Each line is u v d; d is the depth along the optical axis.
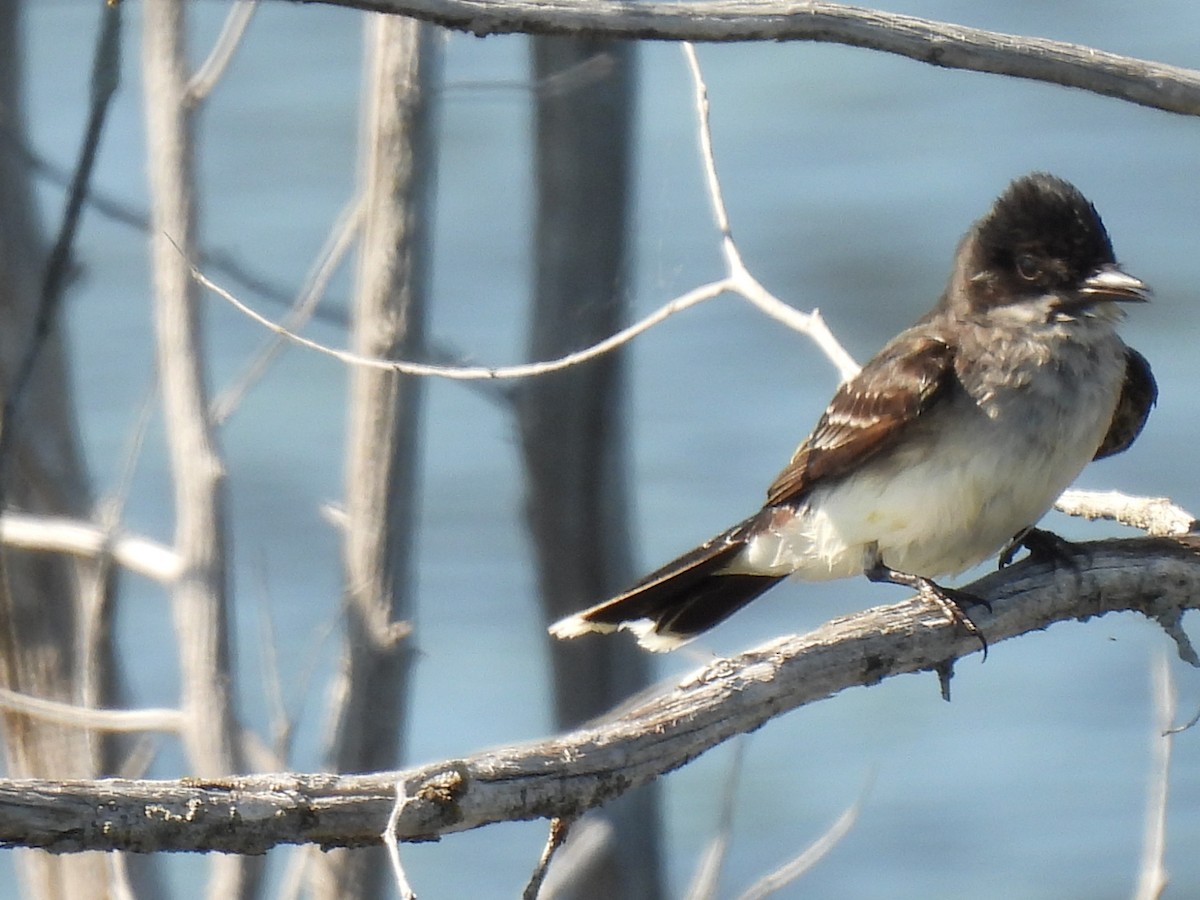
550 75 12.17
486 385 12.32
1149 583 9.45
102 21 8.55
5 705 10.33
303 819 6.86
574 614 11.64
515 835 17.38
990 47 8.30
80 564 10.96
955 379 10.55
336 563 19.80
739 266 10.16
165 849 6.70
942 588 9.20
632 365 12.93
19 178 10.88
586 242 12.20
